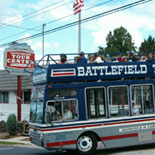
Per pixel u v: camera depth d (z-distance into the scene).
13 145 17.66
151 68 13.48
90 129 12.27
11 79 27.31
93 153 12.91
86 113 12.31
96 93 12.54
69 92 12.26
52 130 11.89
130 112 12.84
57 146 11.91
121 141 12.62
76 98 12.29
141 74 13.30
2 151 15.04
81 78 12.49
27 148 16.25
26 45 23.05
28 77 25.41
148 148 13.61
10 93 28.72
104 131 12.43
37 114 12.59
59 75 12.25
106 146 12.45
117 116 12.67
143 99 13.11
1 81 28.41
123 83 12.88
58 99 12.09
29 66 23.02
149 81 13.27
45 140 11.80
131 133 12.77
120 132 12.62
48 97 12.03
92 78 12.63
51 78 12.14
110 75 12.88
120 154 12.35
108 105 12.59
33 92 13.58
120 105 12.77
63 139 11.98
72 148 12.05
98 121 12.39
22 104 25.62
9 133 21.89
